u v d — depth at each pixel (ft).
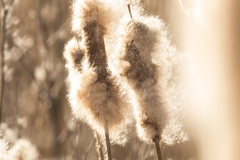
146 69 4.07
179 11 5.23
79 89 4.23
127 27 4.09
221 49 3.77
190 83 4.63
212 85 3.85
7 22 7.46
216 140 3.90
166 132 4.27
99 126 4.28
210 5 3.81
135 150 5.60
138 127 4.14
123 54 4.09
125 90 4.19
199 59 3.97
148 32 4.06
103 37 4.25
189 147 5.08
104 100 4.20
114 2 4.27
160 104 4.09
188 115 4.92
